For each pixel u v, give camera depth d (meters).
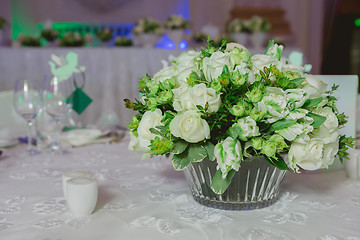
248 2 6.12
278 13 6.07
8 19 5.91
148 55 3.60
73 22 6.00
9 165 1.15
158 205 0.82
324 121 0.71
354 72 5.79
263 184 0.77
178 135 0.69
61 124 1.59
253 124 0.67
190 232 0.69
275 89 0.70
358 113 1.66
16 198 0.87
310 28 5.93
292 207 0.81
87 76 3.53
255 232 0.68
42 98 1.32
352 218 0.75
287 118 0.70
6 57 3.48
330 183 0.97
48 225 0.72
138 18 6.10
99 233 0.69
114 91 3.58
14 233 0.69
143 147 0.76
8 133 1.52
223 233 0.69
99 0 5.96
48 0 5.95
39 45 4.77
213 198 0.79
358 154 0.98
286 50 4.36
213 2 6.15
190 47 4.50
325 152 0.74
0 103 1.82
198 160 0.70
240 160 0.69
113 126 1.66
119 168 1.11
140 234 0.68
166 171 1.08
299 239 0.66
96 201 0.77
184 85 0.73
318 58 5.88
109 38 4.98
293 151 0.71
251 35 4.80
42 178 1.03
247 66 0.74
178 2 6.16
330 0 5.79
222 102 0.71
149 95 0.76
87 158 1.23
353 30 5.75
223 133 0.71
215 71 0.72
